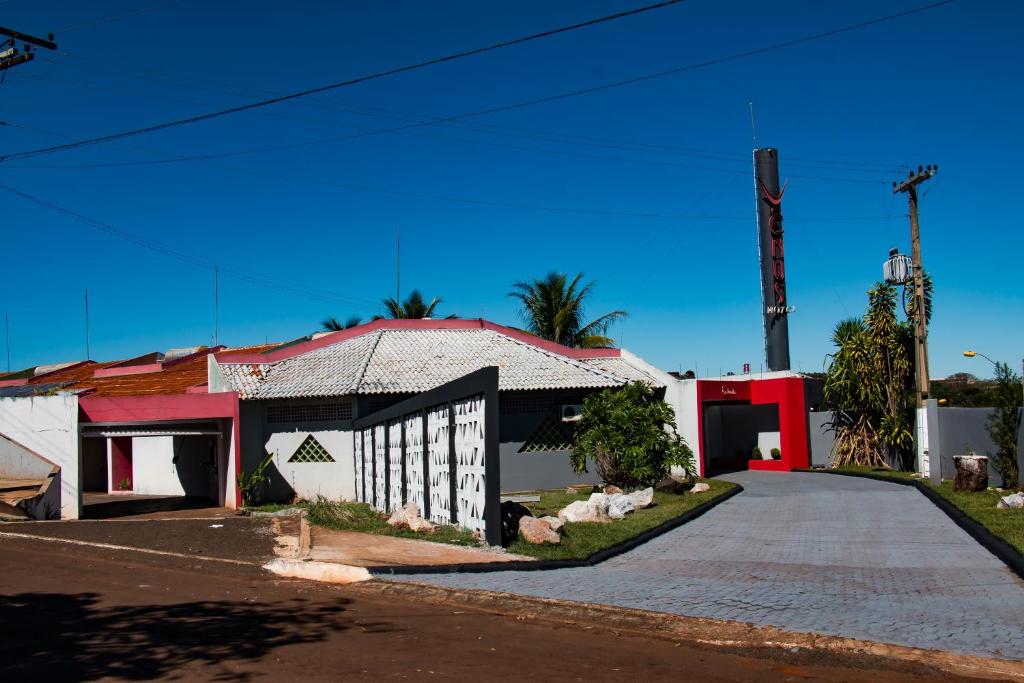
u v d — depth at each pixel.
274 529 17.16
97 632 8.54
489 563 12.04
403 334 30.59
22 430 22.31
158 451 31.78
